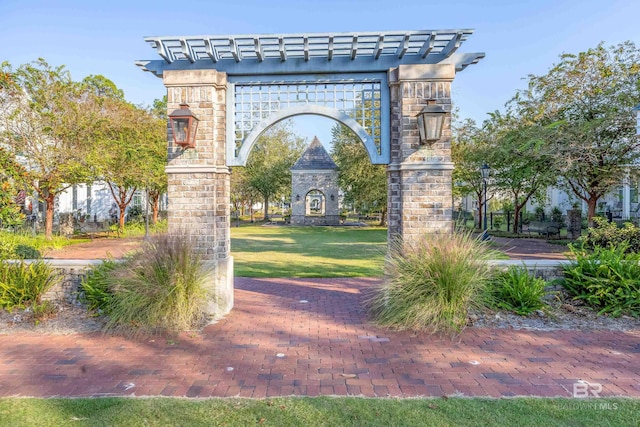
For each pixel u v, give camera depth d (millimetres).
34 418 2893
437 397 3229
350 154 24250
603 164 12570
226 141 6074
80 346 4531
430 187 5781
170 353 4312
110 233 19516
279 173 33562
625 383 3506
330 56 5676
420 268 5121
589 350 4340
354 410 2994
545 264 5992
